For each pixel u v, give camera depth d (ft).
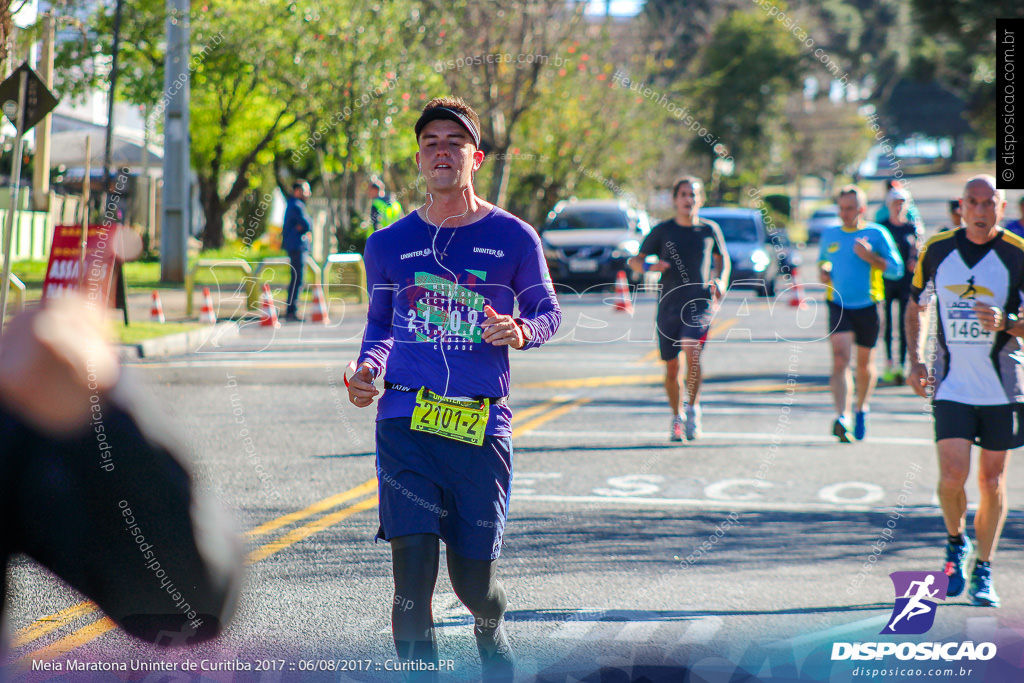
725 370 100.01
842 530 47.21
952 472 38.14
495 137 98.89
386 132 91.20
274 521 45.60
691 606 36.42
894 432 71.26
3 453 13.25
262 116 134.10
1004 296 37.91
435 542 26.32
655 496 52.49
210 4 117.39
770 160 239.50
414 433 27.04
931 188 522.88
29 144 134.41
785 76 226.99
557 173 106.83
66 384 13.25
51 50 82.02
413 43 96.12
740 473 57.67
